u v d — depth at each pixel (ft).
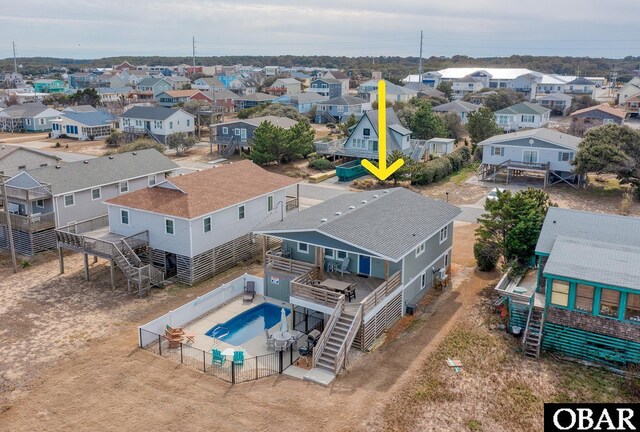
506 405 68.44
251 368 77.61
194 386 72.90
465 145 253.44
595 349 77.82
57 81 572.92
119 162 149.69
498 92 392.68
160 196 114.52
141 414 67.05
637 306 74.23
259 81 606.55
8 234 126.41
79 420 66.13
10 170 156.56
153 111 280.72
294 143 217.56
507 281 95.45
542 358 78.95
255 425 64.75
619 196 169.07
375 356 80.07
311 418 65.82
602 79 579.89
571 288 77.82
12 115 332.19
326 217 96.37
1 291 105.81
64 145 282.56
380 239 89.10
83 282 110.22
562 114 377.30
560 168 182.91
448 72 512.22
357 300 85.56
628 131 170.19
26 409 68.33
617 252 81.25
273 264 98.02
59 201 128.67
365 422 65.00
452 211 110.22
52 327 90.38
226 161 233.35
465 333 86.22
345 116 345.92
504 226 104.73
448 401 69.15
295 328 89.81
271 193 128.16
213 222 112.16
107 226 124.67
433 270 104.73
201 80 498.69
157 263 113.60
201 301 95.50
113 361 79.20
